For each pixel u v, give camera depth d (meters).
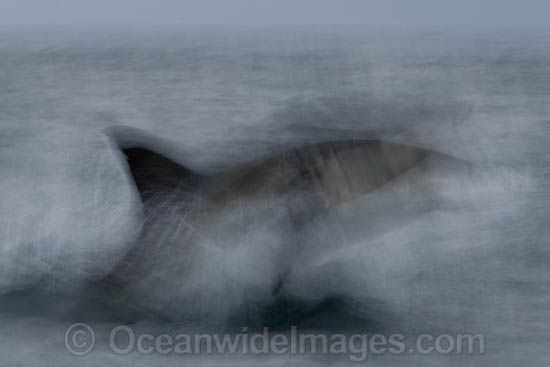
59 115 60.44
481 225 24.25
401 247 22.19
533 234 26.08
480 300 22.00
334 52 131.88
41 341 19.92
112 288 21.89
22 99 70.62
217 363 18.64
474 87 69.12
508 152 37.62
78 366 18.48
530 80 78.69
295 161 21.50
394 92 46.81
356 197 21.08
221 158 22.78
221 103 63.78
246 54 132.00
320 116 24.14
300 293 21.48
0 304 22.20
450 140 24.25
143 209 21.88
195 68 102.00
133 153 22.62
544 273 23.67
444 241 22.92
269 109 59.16
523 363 18.42
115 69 103.19
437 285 22.52
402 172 21.44
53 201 28.95
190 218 21.38
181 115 58.00
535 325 20.53
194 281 21.17
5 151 42.75
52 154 39.97
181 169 22.22
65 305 21.98
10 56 130.88
